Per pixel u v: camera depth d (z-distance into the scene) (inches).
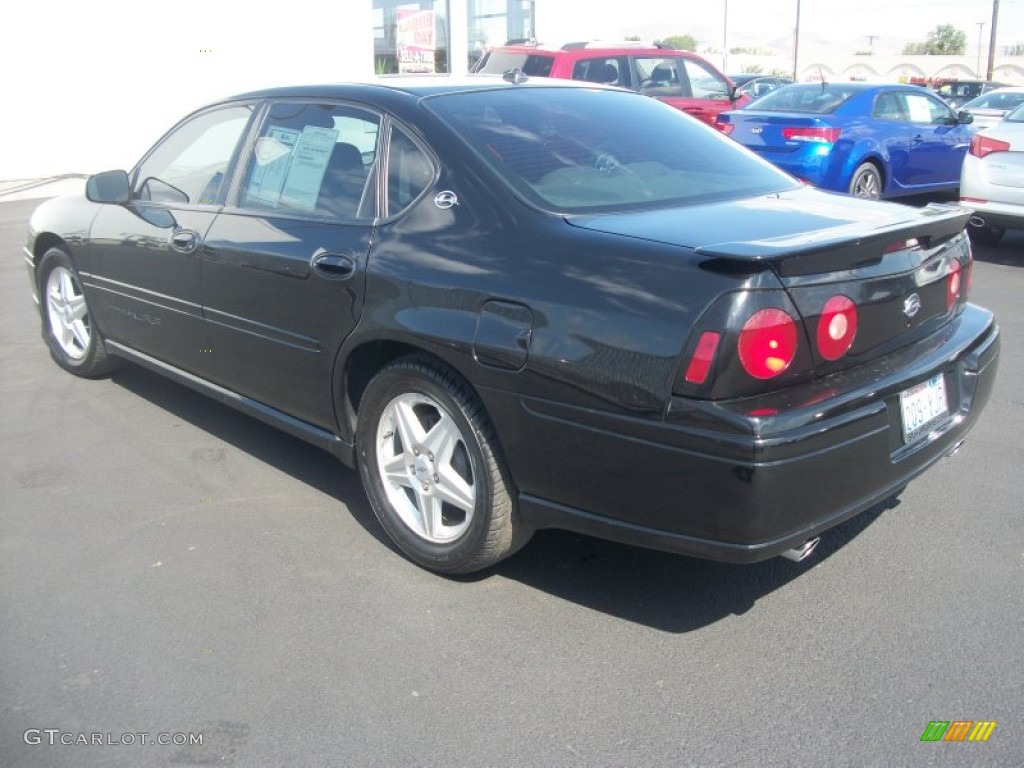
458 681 118.6
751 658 122.1
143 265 188.9
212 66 651.5
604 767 104.0
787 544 112.2
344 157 153.6
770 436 106.3
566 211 130.0
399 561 147.3
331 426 155.4
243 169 171.9
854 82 428.1
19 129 624.7
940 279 133.4
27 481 176.4
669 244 115.7
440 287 130.5
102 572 144.8
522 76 171.0
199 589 139.9
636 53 506.3
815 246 108.7
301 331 153.3
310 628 130.1
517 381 121.6
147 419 206.5
